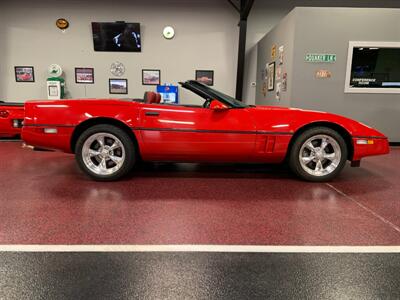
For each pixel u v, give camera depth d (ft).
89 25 24.93
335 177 9.87
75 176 9.61
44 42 24.95
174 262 4.72
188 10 25.05
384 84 16.39
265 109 8.96
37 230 5.72
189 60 25.70
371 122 16.75
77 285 4.14
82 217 6.36
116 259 4.78
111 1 24.73
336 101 16.60
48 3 24.50
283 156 8.91
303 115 8.89
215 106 8.50
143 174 9.95
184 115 8.59
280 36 18.70
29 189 8.21
